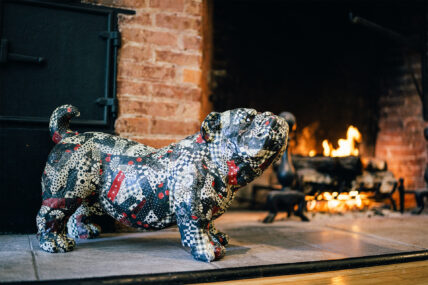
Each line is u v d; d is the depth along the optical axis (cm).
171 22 204
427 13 355
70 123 182
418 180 358
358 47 400
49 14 184
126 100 194
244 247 161
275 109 375
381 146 392
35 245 154
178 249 154
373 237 188
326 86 390
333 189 276
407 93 375
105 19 193
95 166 147
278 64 380
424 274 133
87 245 158
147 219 147
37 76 181
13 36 177
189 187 137
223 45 365
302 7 389
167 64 202
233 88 366
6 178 174
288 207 253
